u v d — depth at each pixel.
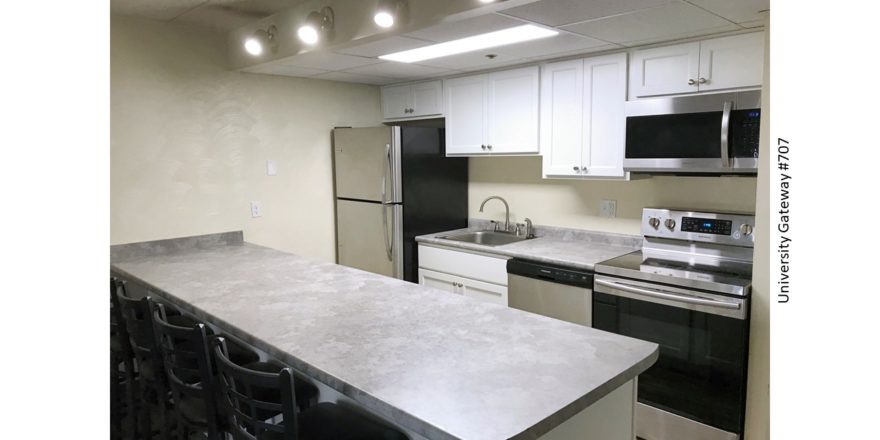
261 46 3.27
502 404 1.26
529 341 1.69
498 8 2.17
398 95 4.32
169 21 3.30
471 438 1.11
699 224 2.93
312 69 3.59
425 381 1.39
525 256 3.19
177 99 3.40
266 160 3.85
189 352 1.80
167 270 2.81
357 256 4.12
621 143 3.03
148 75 3.27
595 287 2.83
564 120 3.28
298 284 2.47
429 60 3.30
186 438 2.09
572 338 1.72
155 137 3.33
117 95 3.17
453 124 3.93
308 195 4.10
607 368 1.48
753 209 2.87
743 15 2.29
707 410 2.48
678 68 2.78
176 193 3.44
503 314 1.98
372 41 2.75
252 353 2.07
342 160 4.12
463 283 3.62
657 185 3.23
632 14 2.28
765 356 2.33
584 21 2.38
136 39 3.22
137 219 3.29
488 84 3.65
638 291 2.63
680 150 2.69
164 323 1.86
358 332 1.78
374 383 1.38
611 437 1.54
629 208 3.38
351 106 4.30
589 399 1.33
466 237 4.05
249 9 3.08
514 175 3.99
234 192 3.70
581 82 3.17
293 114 3.96
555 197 3.76
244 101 3.70
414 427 1.21
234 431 1.61
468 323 1.87
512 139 3.57
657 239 3.12
